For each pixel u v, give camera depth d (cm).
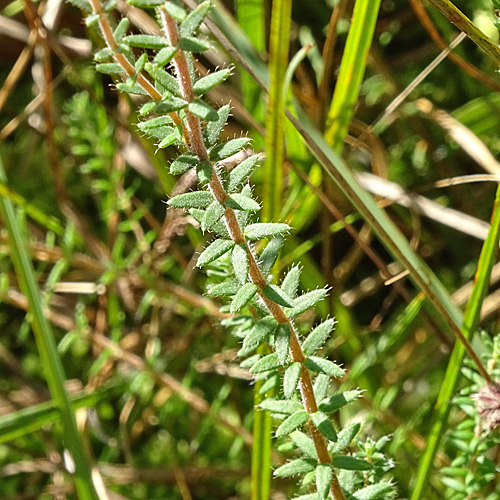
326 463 11
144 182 24
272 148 14
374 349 17
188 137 10
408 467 17
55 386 16
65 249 20
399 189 19
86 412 20
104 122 21
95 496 16
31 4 19
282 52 14
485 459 13
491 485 16
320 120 18
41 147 26
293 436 11
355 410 19
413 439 16
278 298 10
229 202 9
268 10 20
